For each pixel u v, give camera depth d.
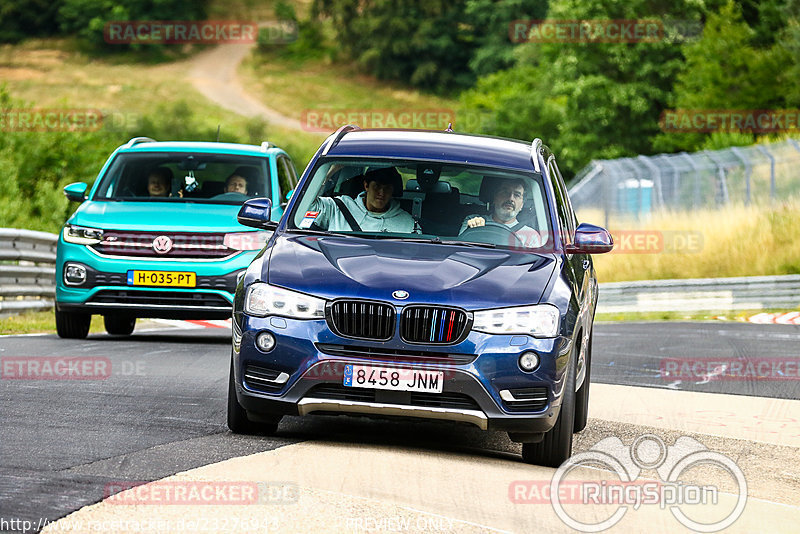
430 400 20.00
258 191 39.94
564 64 174.88
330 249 21.75
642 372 38.06
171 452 18.95
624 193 105.56
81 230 37.91
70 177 107.94
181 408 24.09
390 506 16.05
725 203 100.06
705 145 133.50
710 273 91.50
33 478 16.34
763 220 95.19
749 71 139.88
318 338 20.06
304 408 20.20
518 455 21.98
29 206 89.50
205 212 38.47
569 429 20.91
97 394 25.39
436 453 20.83
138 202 39.28
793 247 91.44
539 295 20.67
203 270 37.38
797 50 137.25
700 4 165.88
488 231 23.23
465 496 17.28
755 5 160.88
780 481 21.00
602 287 82.19
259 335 20.36
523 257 22.27
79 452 18.50
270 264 21.25
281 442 20.64
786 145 99.38
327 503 15.83
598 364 40.25
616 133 171.88
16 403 23.38
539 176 24.50
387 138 25.31
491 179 24.02
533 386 20.06
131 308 37.66
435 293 20.16
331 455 19.52
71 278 37.72
